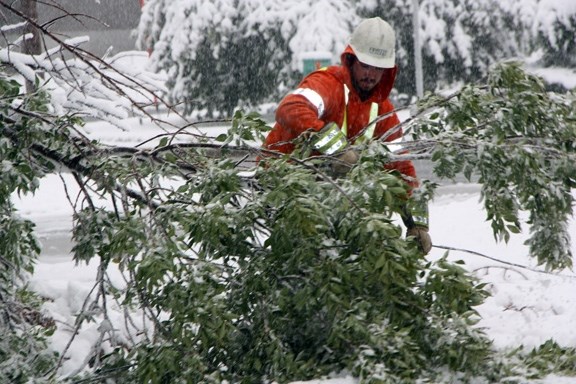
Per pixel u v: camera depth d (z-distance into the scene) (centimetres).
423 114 975
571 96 959
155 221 818
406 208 898
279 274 845
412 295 820
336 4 4688
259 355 830
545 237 1022
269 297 844
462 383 809
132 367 864
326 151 958
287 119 1019
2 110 965
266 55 4706
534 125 953
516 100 924
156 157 957
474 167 909
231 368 862
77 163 996
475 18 4978
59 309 1347
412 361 777
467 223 1873
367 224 777
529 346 980
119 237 799
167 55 4681
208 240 820
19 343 955
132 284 859
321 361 840
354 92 1078
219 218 802
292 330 865
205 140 983
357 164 852
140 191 973
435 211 2067
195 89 4694
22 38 1181
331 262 807
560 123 948
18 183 923
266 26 4656
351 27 4703
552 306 1162
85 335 1194
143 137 3778
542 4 5022
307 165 870
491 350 822
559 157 944
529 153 905
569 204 950
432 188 907
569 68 5162
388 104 1116
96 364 872
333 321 805
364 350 779
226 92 4725
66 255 2016
